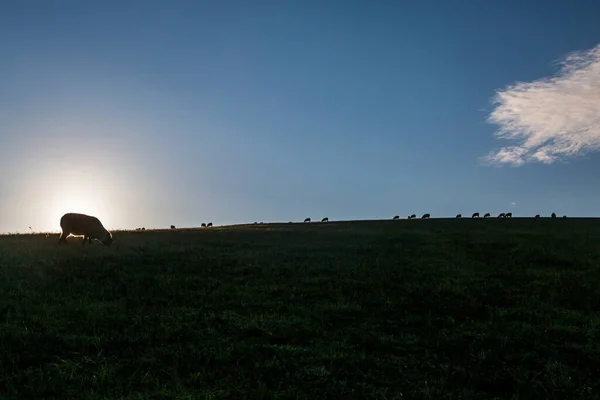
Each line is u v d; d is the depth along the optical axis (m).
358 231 42.44
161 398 9.47
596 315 16.48
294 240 34.09
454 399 10.19
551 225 50.09
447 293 18.80
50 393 9.48
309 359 11.84
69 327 13.16
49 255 22.94
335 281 20.25
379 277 21.12
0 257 21.84
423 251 28.64
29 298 15.53
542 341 13.81
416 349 13.04
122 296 16.77
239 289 18.61
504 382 11.27
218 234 38.16
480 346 13.38
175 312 15.06
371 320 15.35
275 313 15.55
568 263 25.00
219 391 9.88
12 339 11.95
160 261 23.19
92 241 29.72
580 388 10.98
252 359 11.70
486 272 22.64
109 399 9.25
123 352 11.69
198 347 12.34
